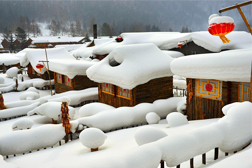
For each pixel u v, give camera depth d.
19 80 23.06
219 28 5.57
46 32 149.75
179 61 8.88
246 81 6.81
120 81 10.30
